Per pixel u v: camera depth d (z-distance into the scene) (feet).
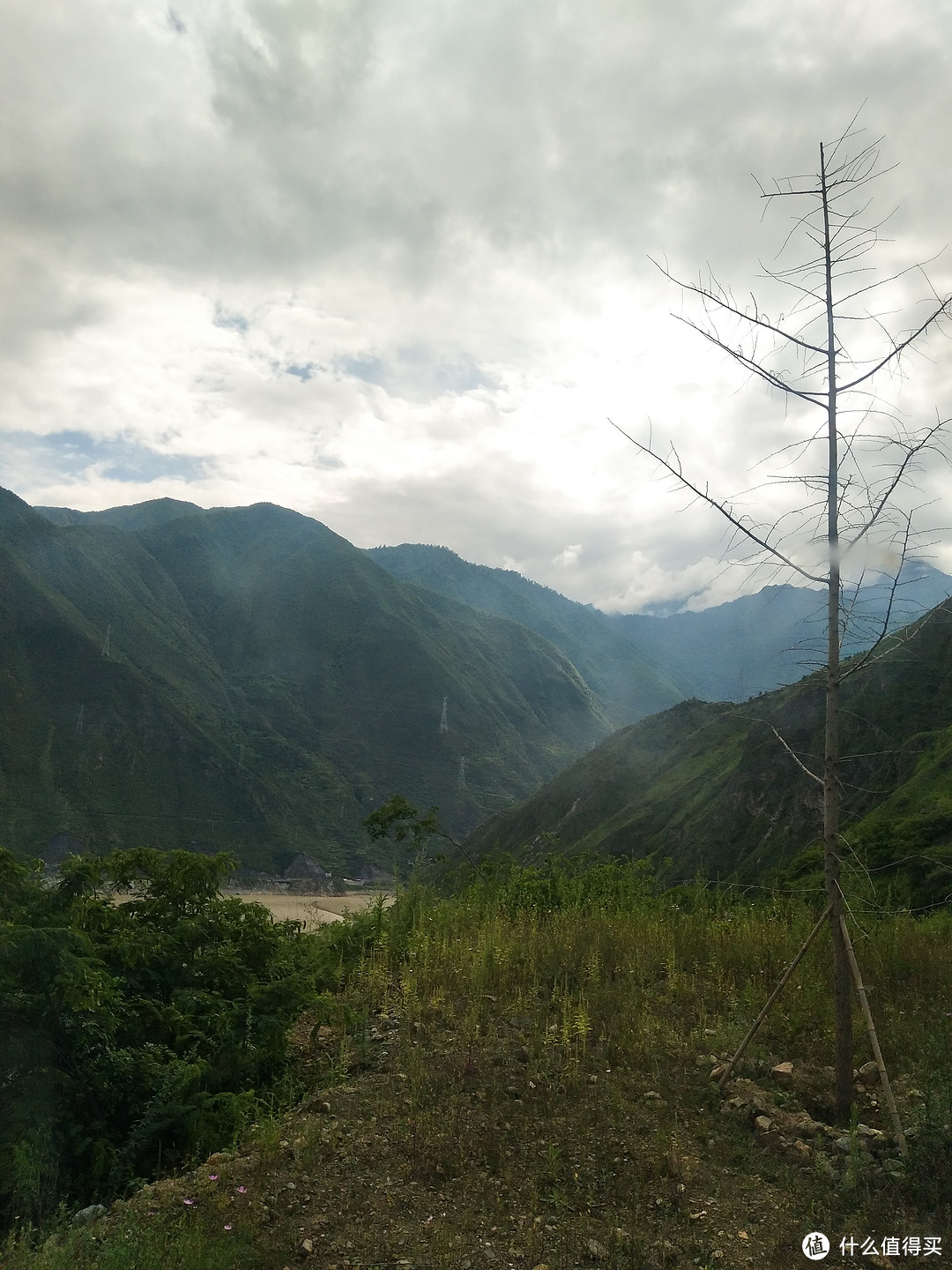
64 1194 16.57
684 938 31.04
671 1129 17.65
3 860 20.33
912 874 42.68
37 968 18.74
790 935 31.55
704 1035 22.72
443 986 25.98
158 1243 13.41
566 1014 22.33
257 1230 14.03
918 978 27.84
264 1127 17.21
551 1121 17.69
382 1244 13.79
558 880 42.80
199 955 24.90
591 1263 13.48
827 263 19.99
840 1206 15.01
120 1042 20.86
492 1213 14.79
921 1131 16.28
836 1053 18.70
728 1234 14.30
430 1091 19.03
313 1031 24.20
